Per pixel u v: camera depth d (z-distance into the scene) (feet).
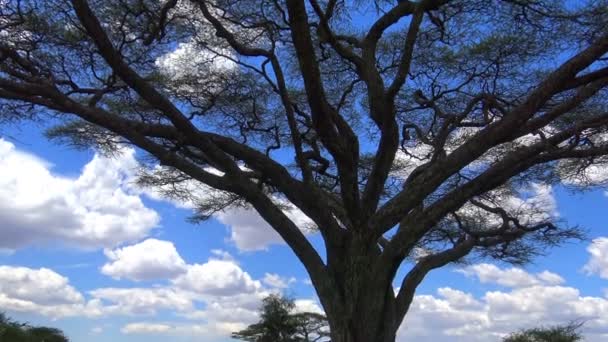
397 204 43.60
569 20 50.60
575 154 45.27
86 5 37.63
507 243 60.44
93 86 53.52
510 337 71.87
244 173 49.93
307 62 39.11
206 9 47.24
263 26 50.49
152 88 41.63
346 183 44.16
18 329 59.88
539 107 41.81
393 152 45.34
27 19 46.62
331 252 45.60
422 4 43.73
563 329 70.28
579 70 40.91
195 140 44.45
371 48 47.55
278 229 46.57
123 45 49.14
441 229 61.31
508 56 56.08
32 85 41.39
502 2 51.03
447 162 42.80
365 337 42.68
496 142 42.55
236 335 99.19
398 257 43.39
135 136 44.47
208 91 58.03
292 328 98.07
